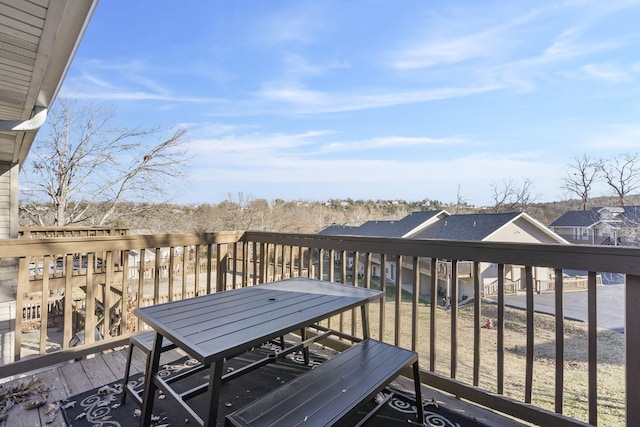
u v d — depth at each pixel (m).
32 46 2.14
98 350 2.60
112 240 2.72
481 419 1.84
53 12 1.79
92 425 1.77
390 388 2.09
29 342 9.20
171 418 1.81
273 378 2.27
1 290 5.50
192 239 3.18
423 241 2.20
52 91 2.95
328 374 1.60
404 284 14.19
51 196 13.93
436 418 1.85
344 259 2.72
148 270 12.22
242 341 1.33
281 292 2.15
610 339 5.92
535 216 22.03
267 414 1.29
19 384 2.15
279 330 1.46
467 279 11.41
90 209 14.80
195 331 1.44
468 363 5.77
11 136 4.48
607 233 16.81
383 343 1.98
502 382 1.88
